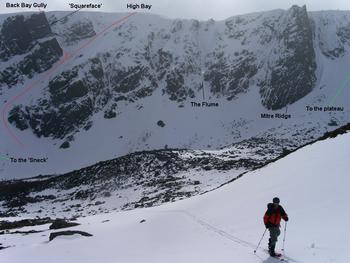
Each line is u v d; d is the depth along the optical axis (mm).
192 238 25703
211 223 29234
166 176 108938
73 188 118375
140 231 33375
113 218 53125
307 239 18250
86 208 96250
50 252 30125
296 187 28125
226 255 18672
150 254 23562
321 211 21828
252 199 31484
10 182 161250
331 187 24891
